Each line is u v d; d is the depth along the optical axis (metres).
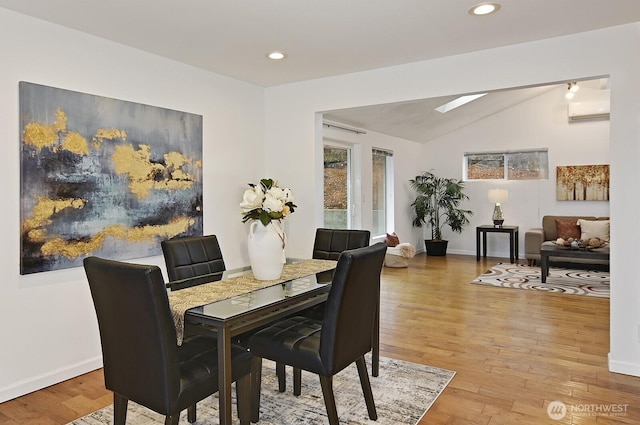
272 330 2.30
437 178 8.30
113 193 3.02
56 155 2.70
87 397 2.57
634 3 2.47
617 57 2.82
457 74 3.39
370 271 2.13
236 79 4.09
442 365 2.98
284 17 2.65
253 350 2.23
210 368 1.88
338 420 2.07
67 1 2.39
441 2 2.46
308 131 4.18
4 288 2.51
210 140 3.84
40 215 2.63
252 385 2.26
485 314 4.17
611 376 2.79
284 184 4.35
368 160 6.63
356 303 2.07
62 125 2.73
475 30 2.88
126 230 3.11
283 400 2.51
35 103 2.60
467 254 8.07
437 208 8.11
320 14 2.61
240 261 4.16
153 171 3.30
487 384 2.68
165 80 3.43
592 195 6.94
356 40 3.05
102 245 2.96
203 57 3.43
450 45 3.17
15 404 2.48
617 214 2.82
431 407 2.41
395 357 3.13
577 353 3.18
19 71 2.55
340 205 6.22
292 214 4.30
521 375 2.81
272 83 4.25
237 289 2.30
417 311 4.29
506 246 7.76
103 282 1.72
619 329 2.84
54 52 2.71
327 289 2.36
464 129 8.03
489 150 7.80
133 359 1.73
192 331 1.94
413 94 3.59
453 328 3.77
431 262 7.16
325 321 1.98
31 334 2.63
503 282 5.57
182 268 2.73
